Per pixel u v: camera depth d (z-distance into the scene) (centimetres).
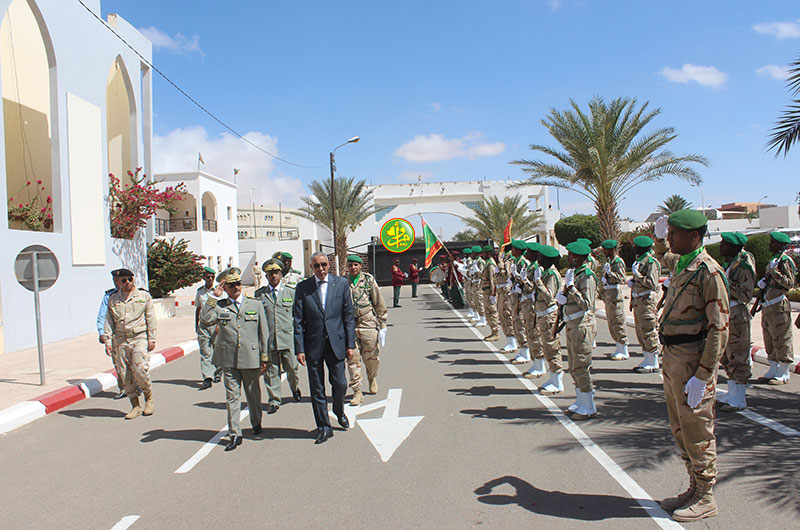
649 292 838
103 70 1583
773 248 745
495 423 614
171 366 1084
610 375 832
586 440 545
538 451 520
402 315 1856
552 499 416
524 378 833
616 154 1953
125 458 556
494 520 386
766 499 402
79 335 1430
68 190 1405
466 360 998
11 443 622
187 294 3619
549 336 728
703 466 375
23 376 927
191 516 414
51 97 1373
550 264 727
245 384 605
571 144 1989
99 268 1538
